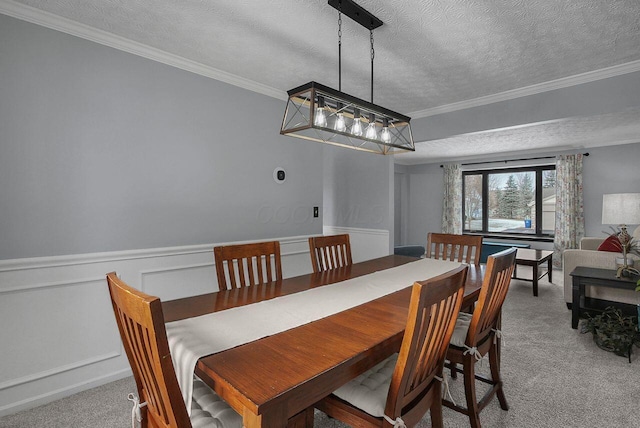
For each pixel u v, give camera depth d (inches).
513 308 145.0
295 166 131.4
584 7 69.9
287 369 38.1
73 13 74.4
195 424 41.8
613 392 80.1
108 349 85.7
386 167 168.1
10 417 70.7
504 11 71.6
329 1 67.7
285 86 119.3
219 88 107.4
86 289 82.3
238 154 113.0
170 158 96.5
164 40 86.4
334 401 50.6
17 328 73.2
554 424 68.6
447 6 69.8
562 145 223.6
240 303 62.7
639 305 101.3
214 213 106.9
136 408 45.3
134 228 90.0
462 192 294.0
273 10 72.3
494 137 198.1
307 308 59.7
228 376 36.5
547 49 89.2
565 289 140.9
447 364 86.7
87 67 81.4
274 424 34.1
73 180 79.8
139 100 90.1
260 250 83.2
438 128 143.3
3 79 70.5
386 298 65.9
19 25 72.2
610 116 151.9
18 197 72.7
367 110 77.3
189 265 100.6
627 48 88.7
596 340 106.6
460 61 97.0
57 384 78.0
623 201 134.6
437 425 54.7
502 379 86.4
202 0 68.9
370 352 43.8
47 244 76.5
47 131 76.1
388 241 168.2
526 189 261.9
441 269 93.0
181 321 53.0
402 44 86.7
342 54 93.0
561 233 232.7
